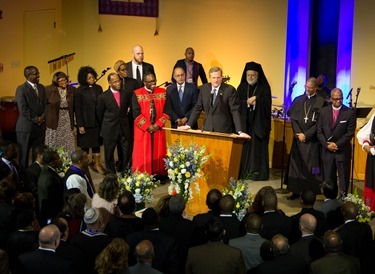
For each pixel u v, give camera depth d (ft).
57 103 28.84
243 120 29.73
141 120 27.73
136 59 30.99
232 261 13.78
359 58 36.76
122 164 29.71
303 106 26.68
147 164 27.94
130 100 29.37
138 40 39.47
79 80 29.30
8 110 37.19
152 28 39.34
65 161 23.99
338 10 36.70
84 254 14.47
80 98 28.99
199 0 38.70
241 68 38.70
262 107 29.66
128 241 14.84
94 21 39.50
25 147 28.30
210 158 22.84
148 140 27.84
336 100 25.64
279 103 38.11
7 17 38.50
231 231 15.90
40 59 40.06
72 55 39.70
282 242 13.69
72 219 16.90
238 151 22.76
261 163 29.99
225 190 20.97
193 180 21.89
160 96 28.04
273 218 16.51
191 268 13.98
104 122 28.60
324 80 37.29
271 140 32.60
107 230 16.05
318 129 26.04
